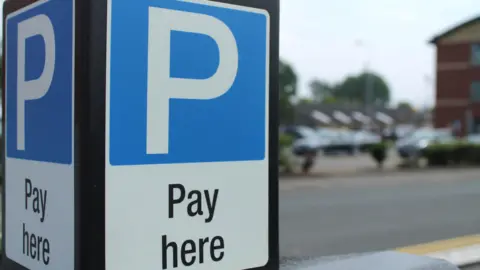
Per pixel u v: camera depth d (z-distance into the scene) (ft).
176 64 6.10
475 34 144.15
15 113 7.15
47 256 6.36
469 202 39.58
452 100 147.54
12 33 7.22
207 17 6.29
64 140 5.98
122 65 5.75
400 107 269.44
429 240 25.04
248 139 6.70
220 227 6.52
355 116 228.43
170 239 6.14
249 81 6.66
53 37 6.18
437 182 55.52
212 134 6.40
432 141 84.12
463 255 15.81
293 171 62.64
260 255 6.84
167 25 6.02
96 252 5.66
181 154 6.18
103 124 5.66
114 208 5.76
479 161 77.87
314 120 216.95
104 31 5.63
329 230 28.04
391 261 9.77
